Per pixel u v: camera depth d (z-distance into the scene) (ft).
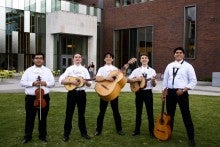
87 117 30.83
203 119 30.40
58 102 41.22
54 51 112.78
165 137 22.03
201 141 22.25
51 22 111.14
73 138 22.86
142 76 23.17
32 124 21.77
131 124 27.78
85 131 22.94
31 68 21.34
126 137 23.17
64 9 116.16
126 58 117.08
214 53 90.84
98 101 42.39
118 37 119.85
